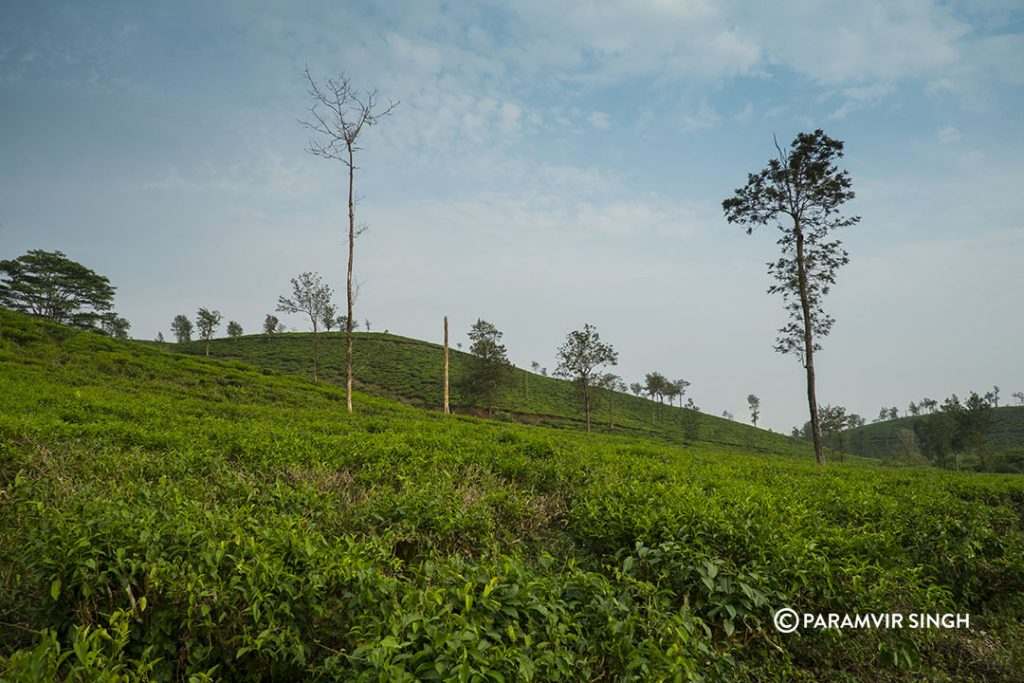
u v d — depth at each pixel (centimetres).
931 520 844
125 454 962
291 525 525
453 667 341
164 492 647
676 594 548
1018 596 682
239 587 406
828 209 3022
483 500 804
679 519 664
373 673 338
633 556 644
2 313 3500
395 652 356
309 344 8256
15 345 3002
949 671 546
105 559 445
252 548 448
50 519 504
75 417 1445
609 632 437
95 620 427
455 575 458
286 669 409
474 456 1159
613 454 1532
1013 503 1259
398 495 765
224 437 1224
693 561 554
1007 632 618
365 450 1141
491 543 644
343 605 431
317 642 409
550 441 1563
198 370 3394
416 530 659
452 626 383
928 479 1548
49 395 1767
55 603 434
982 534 777
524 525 777
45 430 1069
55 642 332
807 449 7588
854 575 560
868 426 13000
